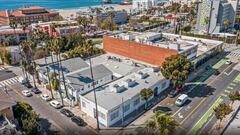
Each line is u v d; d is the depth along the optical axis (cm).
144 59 9556
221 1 16050
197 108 6316
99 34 16012
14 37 13838
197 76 8525
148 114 6084
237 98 5903
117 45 10494
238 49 12112
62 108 6412
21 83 8150
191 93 7181
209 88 7519
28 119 5050
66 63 8344
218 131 5347
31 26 15950
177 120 5775
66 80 6962
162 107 6388
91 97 6106
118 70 8425
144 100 6412
